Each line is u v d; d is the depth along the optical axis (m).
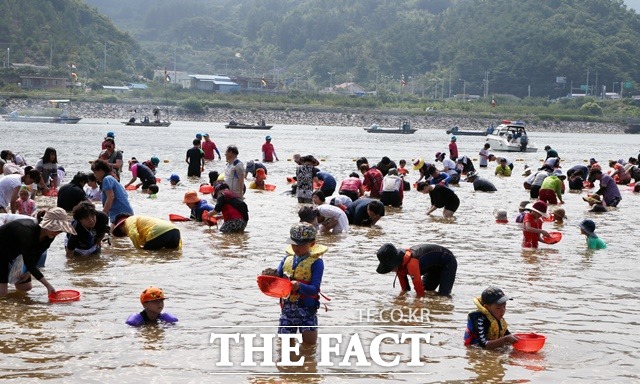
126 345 9.58
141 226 15.52
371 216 19.12
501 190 30.55
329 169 39.81
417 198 26.44
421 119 195.12
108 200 16.91
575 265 15.05
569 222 21.36
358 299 11.99
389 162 26.05
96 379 8.43
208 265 14.16
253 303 11.59
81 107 170.12
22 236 11.40
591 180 31.58
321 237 17.44
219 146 63.62
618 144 113.50
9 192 16.81
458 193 28.94
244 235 17.50
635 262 15.51
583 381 8.72
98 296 11.82
